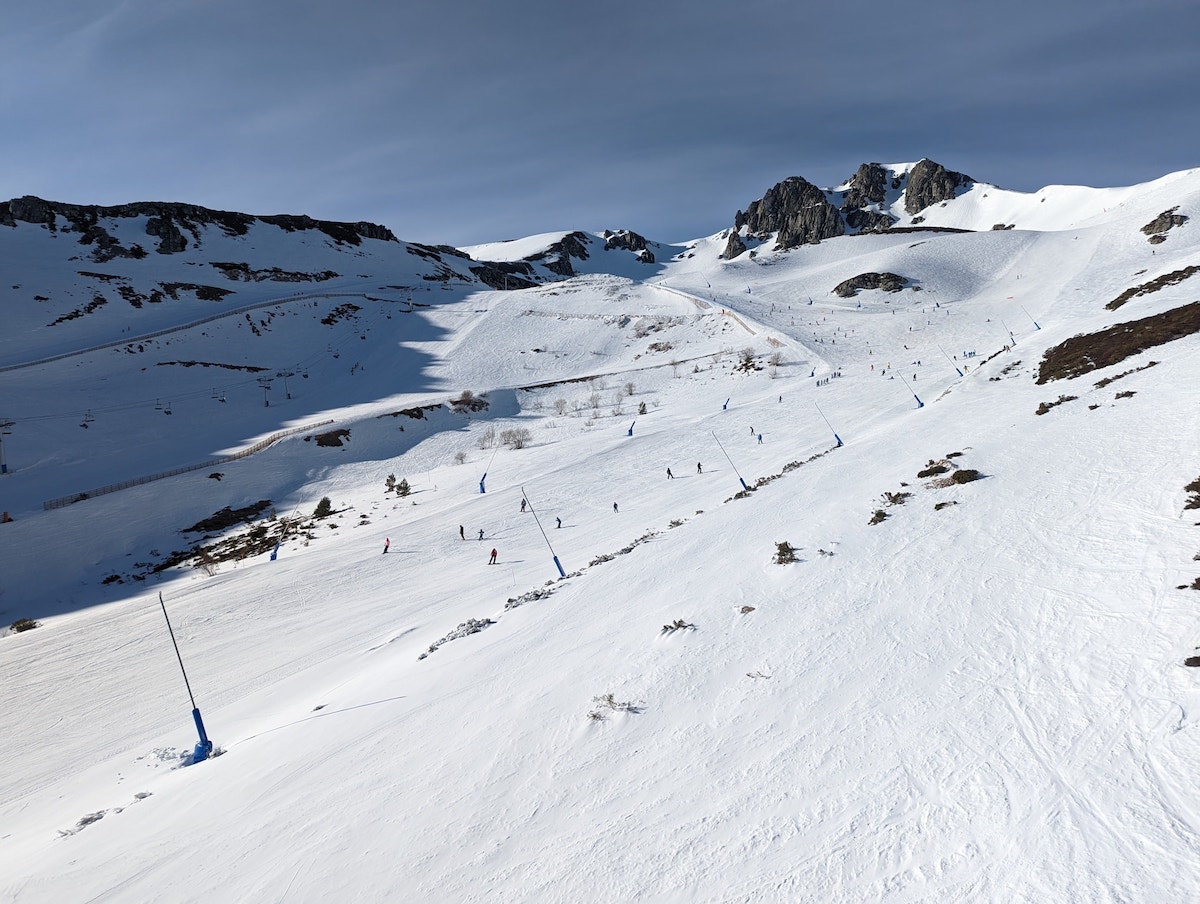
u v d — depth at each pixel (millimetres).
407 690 18359
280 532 52906
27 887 12508
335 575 39281
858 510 23859
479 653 19828
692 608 18750
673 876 8836
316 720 18219
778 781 10336
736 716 12570
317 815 12492
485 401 87000
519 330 121250
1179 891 6707
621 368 103438
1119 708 9828
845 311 114938
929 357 78625
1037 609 13688
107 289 119688
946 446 29766
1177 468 18047
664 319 120250
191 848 12414
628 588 22578
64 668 30281
